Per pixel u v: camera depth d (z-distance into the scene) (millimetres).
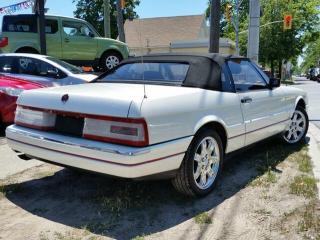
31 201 4438
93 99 3990
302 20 46844
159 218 4059
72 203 4395
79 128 4078
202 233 3762
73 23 14266
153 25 40312
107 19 20609
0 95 7520
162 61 5082
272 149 6711
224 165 5801
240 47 47438
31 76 8898
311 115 11492
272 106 5879
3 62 9086
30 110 4543
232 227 3887
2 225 3873
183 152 4156
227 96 4828
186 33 39031
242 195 4676
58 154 4145
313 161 6035
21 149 4559
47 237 3643
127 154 3678
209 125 4598
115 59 15125
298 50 48219
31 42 13695
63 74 9078
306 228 3834
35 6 13422
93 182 5016
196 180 4477
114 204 4328
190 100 4273
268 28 46250
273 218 4074
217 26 11352
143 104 3783
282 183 5070
